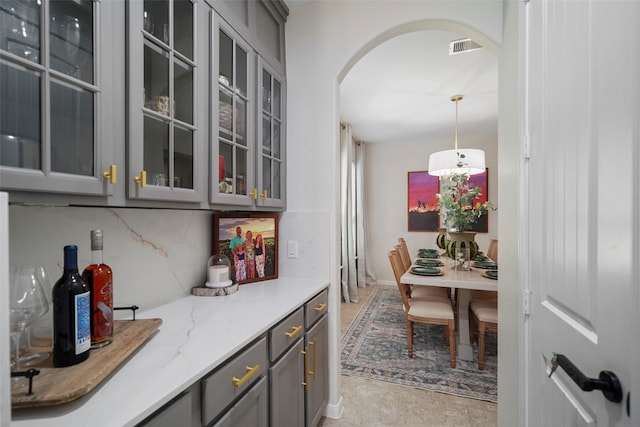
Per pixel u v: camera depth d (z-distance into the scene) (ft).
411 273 9.23
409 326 8.71
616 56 2.10
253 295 5.13
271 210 6.11
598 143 2.33
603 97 2.27
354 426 5.90
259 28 5.76
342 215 14.11
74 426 1.93
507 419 4.77
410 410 6.37
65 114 2.47
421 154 17.10
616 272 2.08
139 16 3.04
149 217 4.40
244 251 5.90
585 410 2.51
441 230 13.15
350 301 14.24
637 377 1.85
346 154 14.26
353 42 6.23
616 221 2.10
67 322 2.46
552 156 3.19
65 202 2.49
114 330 3.27
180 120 3.70
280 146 6.37
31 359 2.53
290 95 6.64
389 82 9.95
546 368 3.32
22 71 2.21
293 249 6.56
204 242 5.50
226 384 3.05
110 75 2.79
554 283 3.13
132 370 2.65
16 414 2.04
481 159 10.44
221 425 2.98
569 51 2.82
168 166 3.46
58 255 3.26
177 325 3.73
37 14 2.28
